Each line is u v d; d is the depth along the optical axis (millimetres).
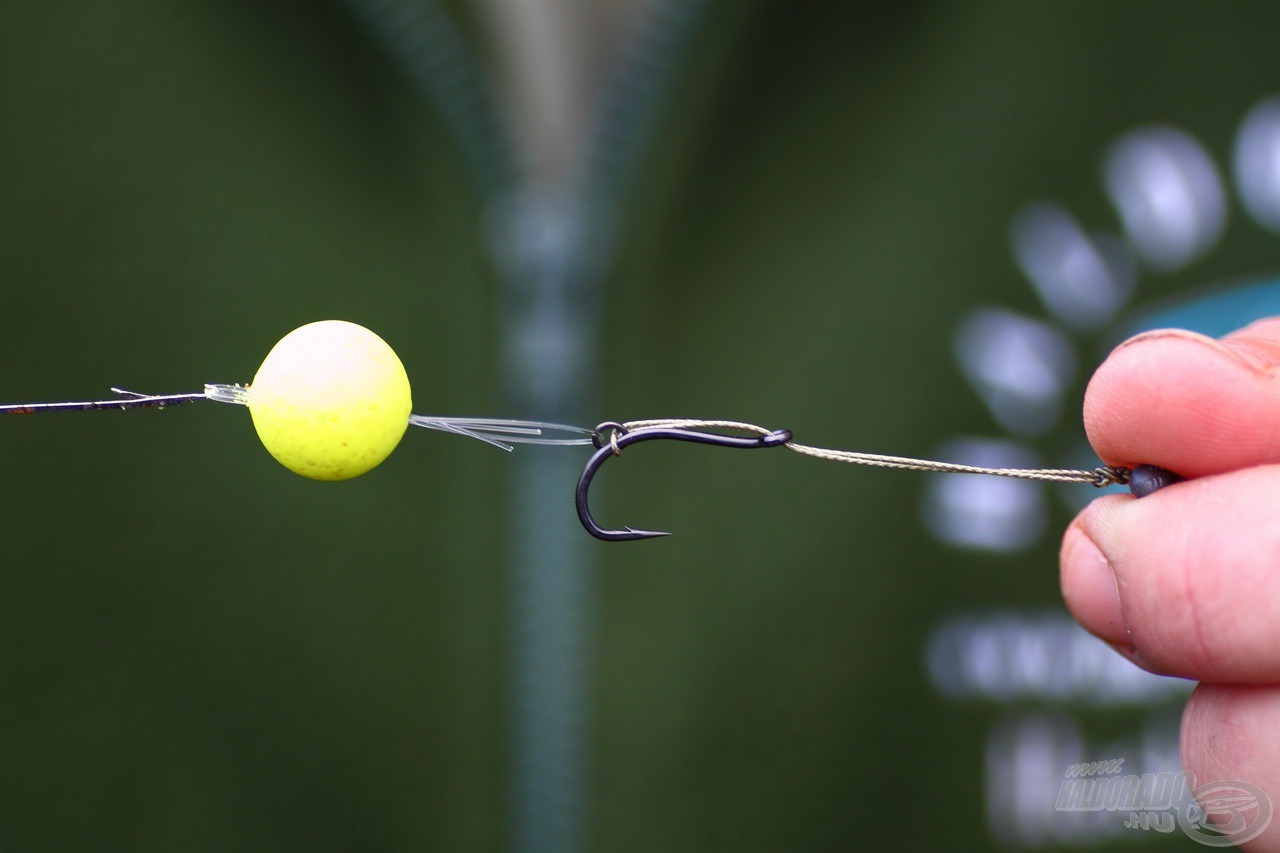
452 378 402
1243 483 269
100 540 392
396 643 412
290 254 396
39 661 390
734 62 405
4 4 372
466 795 412
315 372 269
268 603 405
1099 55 412
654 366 410
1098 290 413
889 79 408
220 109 391
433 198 402
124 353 388
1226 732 272
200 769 404
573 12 404
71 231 382
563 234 401
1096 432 277
